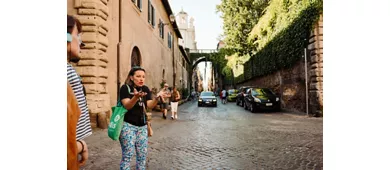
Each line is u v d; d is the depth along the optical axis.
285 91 18.17
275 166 4.69
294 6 15.43
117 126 2.98
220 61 46.00
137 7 14.81
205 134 8.31
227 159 5.20
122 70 11.98
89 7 9.23
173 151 5.91
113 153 5.61
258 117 13.76
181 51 39.31
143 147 3.28
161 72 22.86
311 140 7.12
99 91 9.41
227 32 27.42
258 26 23.23
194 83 75.88
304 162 4.91
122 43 11.97
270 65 20.67
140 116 3.22
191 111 18.27
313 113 13.60
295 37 15.50
